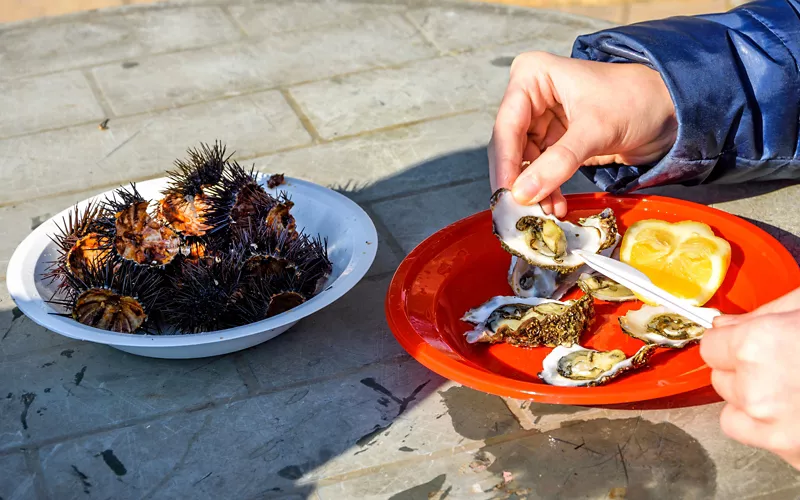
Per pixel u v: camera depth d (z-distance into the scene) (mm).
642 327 628
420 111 937
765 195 773
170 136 913
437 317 640
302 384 621
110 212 666
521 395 557
